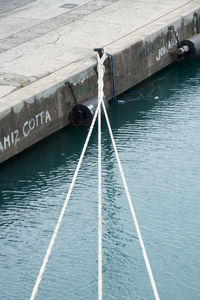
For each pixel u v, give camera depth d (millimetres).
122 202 29531
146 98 42250
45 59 40406
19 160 34094
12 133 33531
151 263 25125
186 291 23578
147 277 24406
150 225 27594
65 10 51375
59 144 36000
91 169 32938
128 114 39625
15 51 42219
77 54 41188
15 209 29531
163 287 23812
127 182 31250
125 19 48250
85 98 39031
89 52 41531
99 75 32062
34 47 42812
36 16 50031
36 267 25266
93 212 28906
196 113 38969
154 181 31203
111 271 24797
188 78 45656
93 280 24359
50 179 32156
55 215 28844
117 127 37719
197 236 26688
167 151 34219
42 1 54469
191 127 36906
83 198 30125
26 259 25750
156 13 49531
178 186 30641
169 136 35969
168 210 28672
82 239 26938
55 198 30328
